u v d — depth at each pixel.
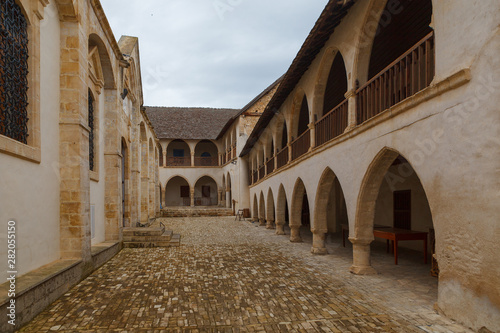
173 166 34.66
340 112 8.47
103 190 10.49
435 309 4.91
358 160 7.23
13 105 5.25
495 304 3.69
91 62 9.03
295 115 12.98
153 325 4.61
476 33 3.88
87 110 7.41
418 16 7.24
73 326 4.56
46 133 6.20
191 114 37.66
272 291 6.21
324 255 10.03
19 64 5.42
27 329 4.44
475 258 3.97
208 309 5.25
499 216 3.61
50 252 6.37
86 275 7.20
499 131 3.58
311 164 10.66
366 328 4.41
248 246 12.16
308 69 10.67
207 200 38.03
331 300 5.64
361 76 7.48
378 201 13.03
